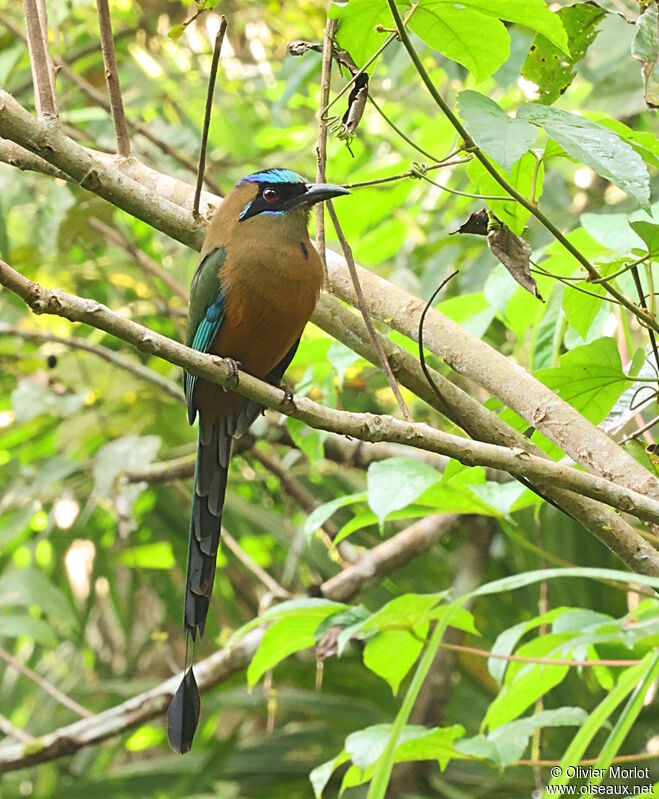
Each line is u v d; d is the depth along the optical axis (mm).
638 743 10680
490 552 11828
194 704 6812
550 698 10633
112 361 12164
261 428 11633
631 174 5309
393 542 11219
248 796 11688
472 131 5426
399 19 5590
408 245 14164
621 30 10039
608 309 8766
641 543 6617
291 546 12195
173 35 7055
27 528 13555
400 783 11336
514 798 10961
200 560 7773
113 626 14023
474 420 6871
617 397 6918
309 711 11664
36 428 13570
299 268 7688
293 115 15562
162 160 13391
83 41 14789
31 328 13336
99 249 13867
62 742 10469
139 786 12094
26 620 11461
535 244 11672
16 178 11906
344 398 12805
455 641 11555
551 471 5828
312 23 14336
